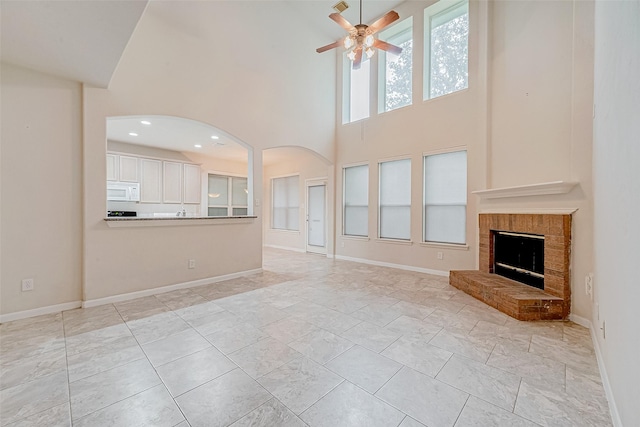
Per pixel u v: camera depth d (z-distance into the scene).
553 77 3.05
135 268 3.33
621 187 1.37
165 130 5.00
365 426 1.36
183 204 6.84
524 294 2.82
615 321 1.45
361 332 2.40
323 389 1.64
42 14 1.89
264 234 8.62
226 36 4.16
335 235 6.28
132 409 1.47
